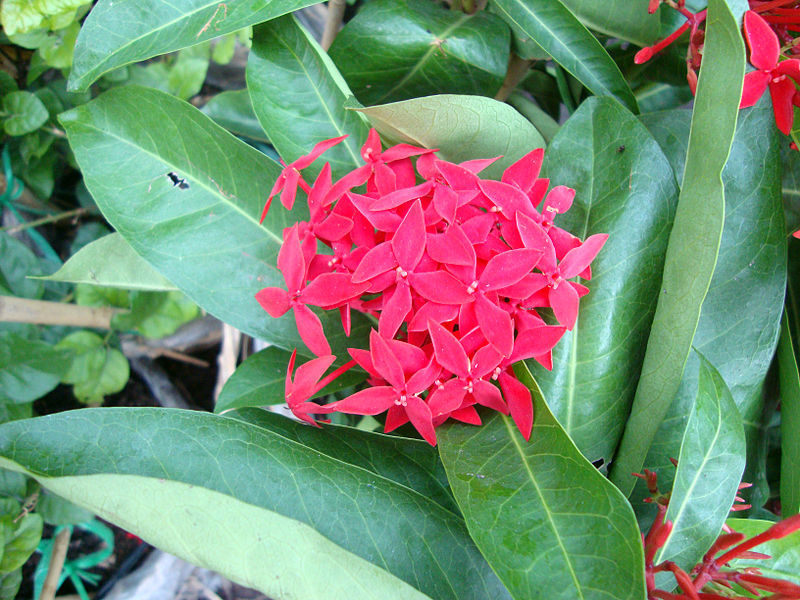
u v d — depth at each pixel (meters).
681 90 0.37
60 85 0.39
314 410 0.23
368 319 0.28
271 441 0.24
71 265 0.31
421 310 0.22
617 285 0.26
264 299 0.23
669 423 0.28
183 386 0.46
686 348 0.24
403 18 0.30
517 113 0.26
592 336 0.26
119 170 0.27
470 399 0.24
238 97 0.38
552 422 0.23
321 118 0.29
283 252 0.23
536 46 0.31
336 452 0.27
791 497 0.28
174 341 0.43
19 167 0.40
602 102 0.27
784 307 0.29
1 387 0.36
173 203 0.28
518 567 0.21
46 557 0.39
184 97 0.40
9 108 0.37
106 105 0.27
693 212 0.24
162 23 0.26
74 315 0.39
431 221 0.23
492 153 0.27
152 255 0.27
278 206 0.28
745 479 0.30
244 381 0.30
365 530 0.23
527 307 0.24
